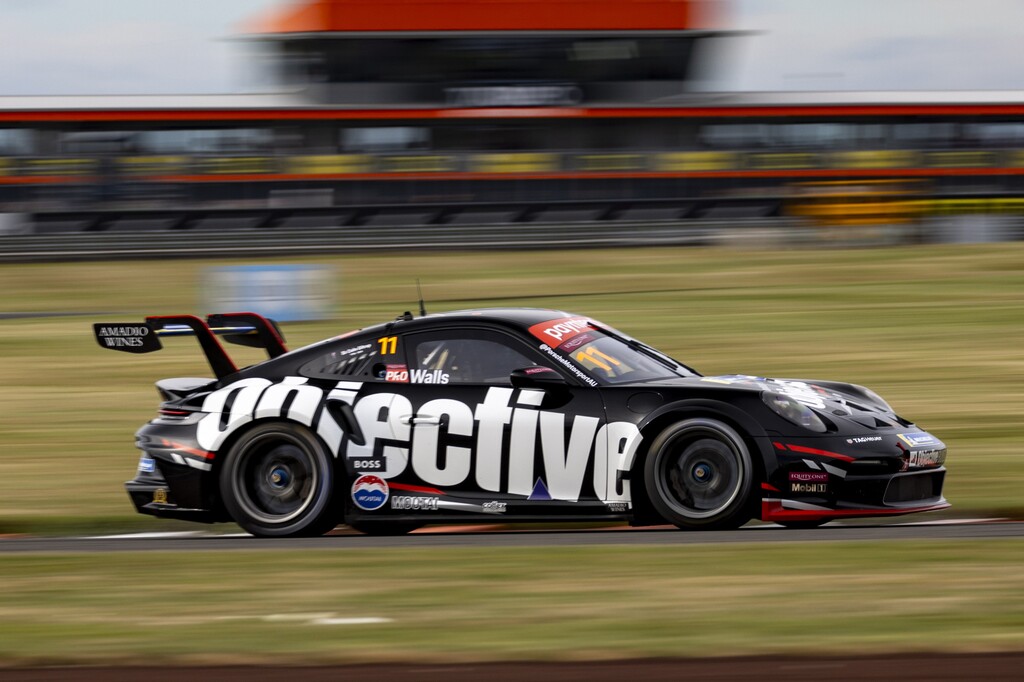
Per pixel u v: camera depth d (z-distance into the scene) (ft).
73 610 56.03
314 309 214.07
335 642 49.37
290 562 65.21
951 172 460.55
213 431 74.59
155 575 62.90
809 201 442.91
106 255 354.95
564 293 261.65
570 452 71.41
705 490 70.74
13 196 410.11
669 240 371.56
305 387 74.90
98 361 177.06
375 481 73.31
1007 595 54.44
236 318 82.94
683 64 472.85
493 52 460.55
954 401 129.08
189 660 47.42
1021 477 92.48
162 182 419.74
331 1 450.71
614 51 467.11
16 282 310.24
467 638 49.55
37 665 47.29
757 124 463.01
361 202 435.12
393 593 57.57
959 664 44.73
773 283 270.46
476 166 441.68
